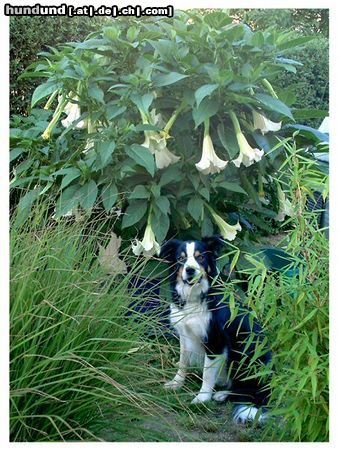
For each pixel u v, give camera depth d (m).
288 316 1.90
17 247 1.96
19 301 1.73
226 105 2.65
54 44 4.21
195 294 2.49
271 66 2.72
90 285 1.95
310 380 1.83
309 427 1.86
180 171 2.70
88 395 1.78
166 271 2.65
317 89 5.86
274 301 1.89
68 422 1.77
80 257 2.11
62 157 3.03
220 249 2.56
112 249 2.91
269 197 3.14
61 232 2.07
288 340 1.93
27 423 1.74
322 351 1.89
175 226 2.90
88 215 2.55
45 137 2.86
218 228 2.87
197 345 2.55
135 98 2.55
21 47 4.04
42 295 1.85
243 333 2.32
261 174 2.82
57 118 2.86
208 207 2.70
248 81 2.56
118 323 2.02
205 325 2.48
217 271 2.55
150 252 2.61
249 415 2.27
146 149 2.53
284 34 2.79
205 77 2.62
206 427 2.20
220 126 2.60
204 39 2.63
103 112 2.70
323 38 6.01
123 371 1.80
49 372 1.73
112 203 2.53
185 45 2.70
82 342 1.79
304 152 2.92
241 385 2.51
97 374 1.80
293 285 1.88
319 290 1.87
